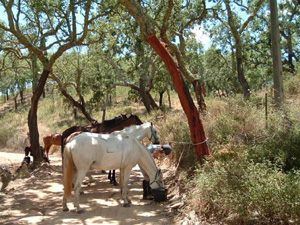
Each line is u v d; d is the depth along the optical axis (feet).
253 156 24.43
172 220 23.73
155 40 28.78
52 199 30.83
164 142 40.45
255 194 18.78
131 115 37.93
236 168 21.61
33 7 46.70
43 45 50.47
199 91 39.11
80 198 30.60
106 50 68.13
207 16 57.72
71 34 48.14
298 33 81.71
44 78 48.11
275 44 33.78
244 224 19.54
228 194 20.26
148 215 25.21
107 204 28.48
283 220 18.54
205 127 33.40
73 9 44.39
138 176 40.40
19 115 146.00
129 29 59.67
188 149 34.88
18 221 24.32
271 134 26.73
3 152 74.95
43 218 24.95
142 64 71.92
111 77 87.71
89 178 38.65
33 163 47.16
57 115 137.39
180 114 44.88
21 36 45.80
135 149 27.89
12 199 31.22
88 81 85.05
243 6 60.13
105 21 53.52
